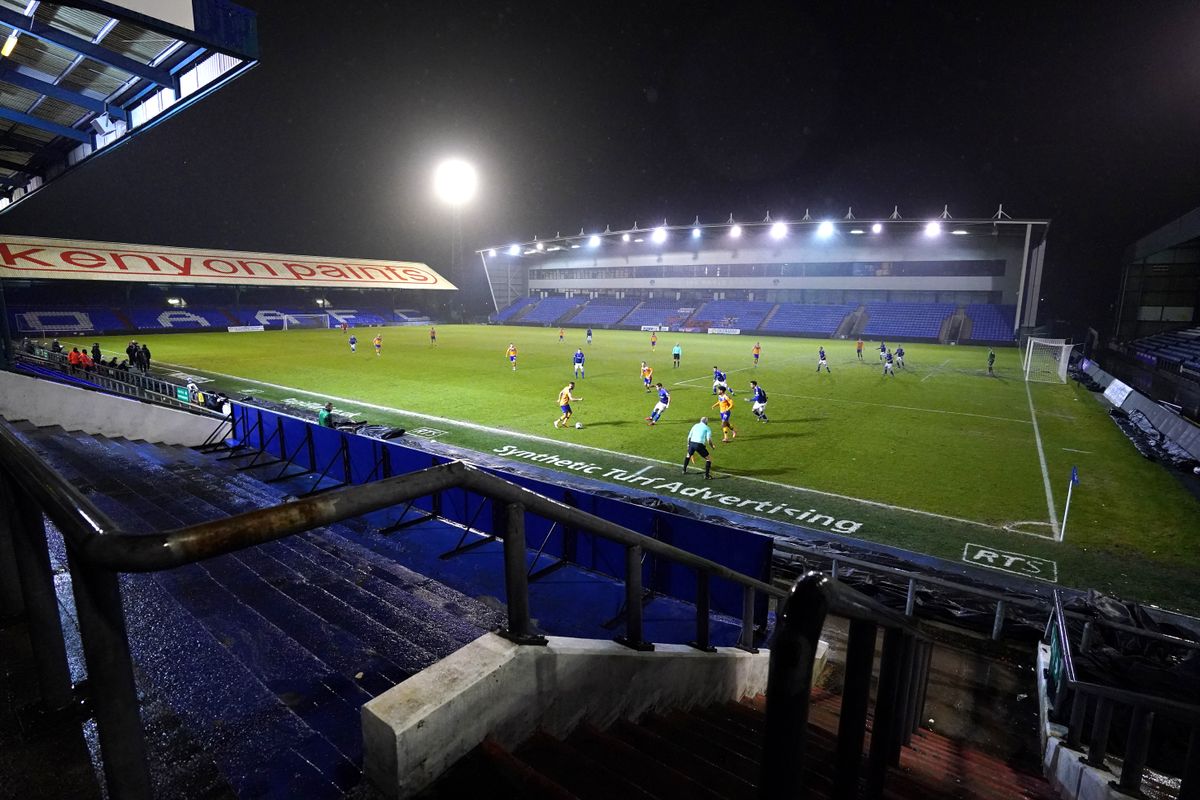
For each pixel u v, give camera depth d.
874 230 58.53
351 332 61.69
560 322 77.50
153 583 4.03
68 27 7.81
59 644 2.04
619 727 3.23
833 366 37.41
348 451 11.08
